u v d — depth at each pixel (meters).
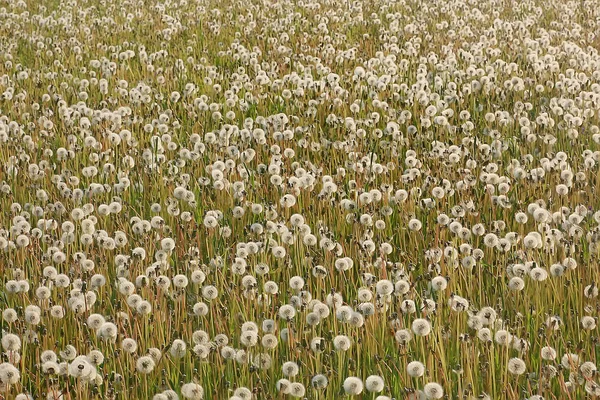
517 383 4.34
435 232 6.28
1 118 9.58
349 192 7.30
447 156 7.97
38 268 5.66
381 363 4.54
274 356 4.68
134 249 5.86
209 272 5.67
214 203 7.12
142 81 11.54
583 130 8.95
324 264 5.84
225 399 4.43
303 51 13.30
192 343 4.88
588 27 16.02
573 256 5.93
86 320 5.00
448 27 15.70
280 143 8.65
